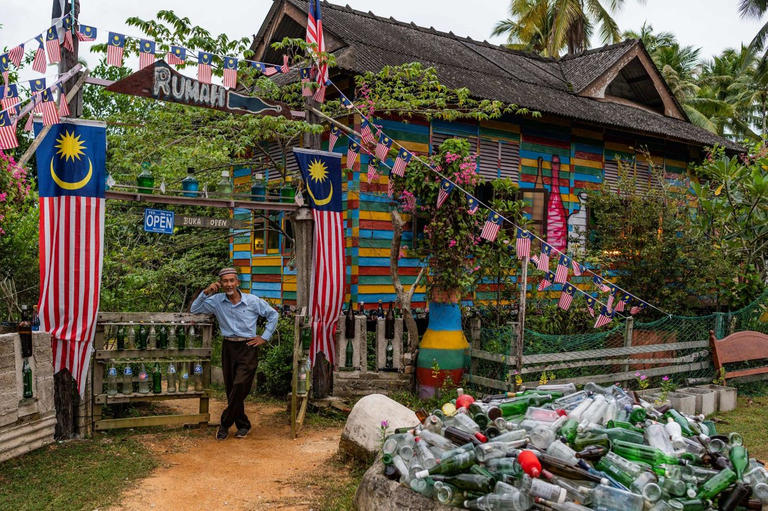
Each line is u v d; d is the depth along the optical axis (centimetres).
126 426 691
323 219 789
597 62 1468
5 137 611
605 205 1122
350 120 998
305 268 814
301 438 698
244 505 503
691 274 1059
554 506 355
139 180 706
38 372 620
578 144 1245
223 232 1278
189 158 975
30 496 507
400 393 832
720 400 870
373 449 582
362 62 999
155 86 686
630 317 899
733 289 1075
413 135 1045
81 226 646
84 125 650
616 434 424
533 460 367
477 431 448
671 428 441
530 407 477
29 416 612
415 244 985
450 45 1416
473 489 390
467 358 838
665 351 921
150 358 697
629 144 1322
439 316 830
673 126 1411
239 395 679
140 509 491
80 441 655
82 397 662
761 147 1162
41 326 642
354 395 827
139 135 978
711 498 375
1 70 623
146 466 584
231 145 981
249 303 697
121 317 681
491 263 876
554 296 1094
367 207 1002
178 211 1248
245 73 800
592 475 371
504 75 1290
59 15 646
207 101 723
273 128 867
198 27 794
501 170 1145
